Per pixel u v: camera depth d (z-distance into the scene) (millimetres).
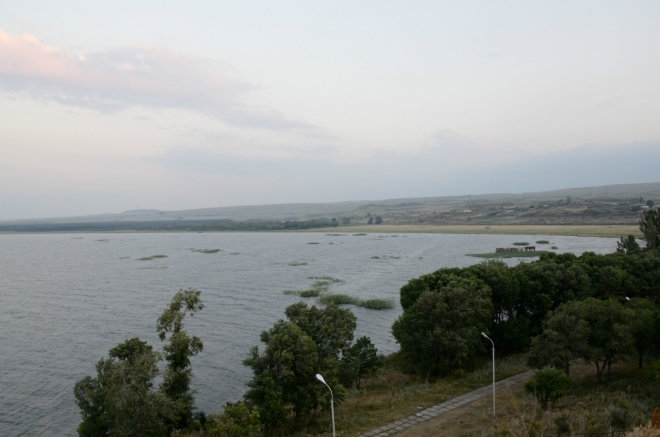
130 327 87688
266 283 132375
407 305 71938
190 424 44844
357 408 48562
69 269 172375
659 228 113938
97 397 40031
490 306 62094
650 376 43000
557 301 73500
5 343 78125
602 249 181375
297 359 44094
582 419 36750
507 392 49438
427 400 49125
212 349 73938
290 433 43344
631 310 51438
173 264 182000
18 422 51281
